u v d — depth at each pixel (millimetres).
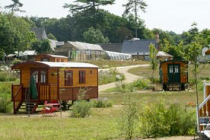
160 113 14516
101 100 28922
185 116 14672
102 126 17938
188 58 16859
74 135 15281
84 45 105188
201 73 56469
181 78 44875
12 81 51469
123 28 156875
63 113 25297
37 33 144000
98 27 143375
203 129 12703
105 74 58844
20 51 93188
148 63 93312
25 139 14406
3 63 76625
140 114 14586
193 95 35531
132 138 14078
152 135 14336
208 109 13586
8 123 19766
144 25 163125
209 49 13859
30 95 26969
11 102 29141
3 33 81562
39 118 22156
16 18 96938
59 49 101562
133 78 58906
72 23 165250
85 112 23125
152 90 44406
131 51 124688
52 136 15086
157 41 123625
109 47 131375
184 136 13961
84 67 29906
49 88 26969
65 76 28141
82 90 28156
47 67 26906
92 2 140875
